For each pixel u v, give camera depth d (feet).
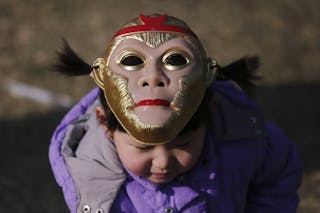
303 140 24.59
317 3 35.60
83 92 27.04
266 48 31.19
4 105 26.11
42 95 26.76
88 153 10.56
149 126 8.93
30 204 20.26
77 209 10.37
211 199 10.62
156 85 9.14
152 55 9.32
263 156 11.27
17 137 24.12
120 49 9.49
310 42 32.12
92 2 33.83
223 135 11.00
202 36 31.50
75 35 30.96
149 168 9.70
